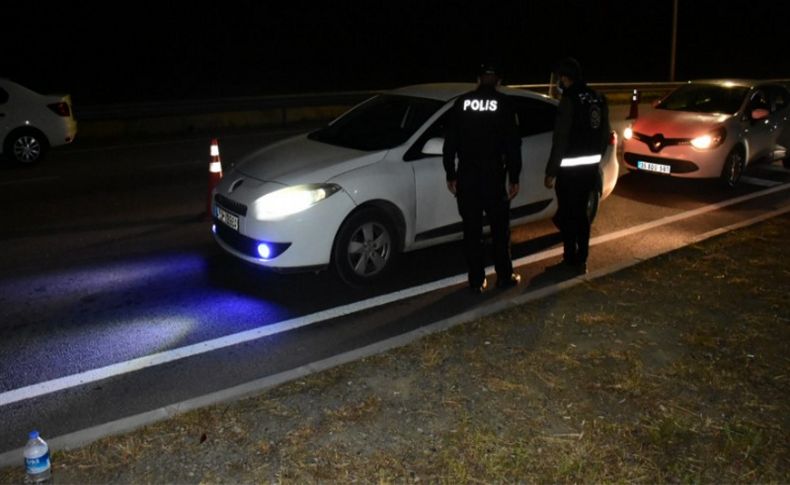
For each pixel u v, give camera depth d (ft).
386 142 20.31
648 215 27.73
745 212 28.32
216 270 21.01
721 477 11.19
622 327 16.31
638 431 12.28
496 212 18.49
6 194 29.81
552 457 11.49
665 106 35.01
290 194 18.06
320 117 61.52
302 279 20.26
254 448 11.50
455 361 14.49
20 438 12.49
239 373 14.89
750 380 14.07
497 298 19.03
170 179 33.53
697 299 18.03
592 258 22.43
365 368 14.10
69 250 22.62
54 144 37.32
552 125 23.34
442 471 11.03
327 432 11.96
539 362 14.55
